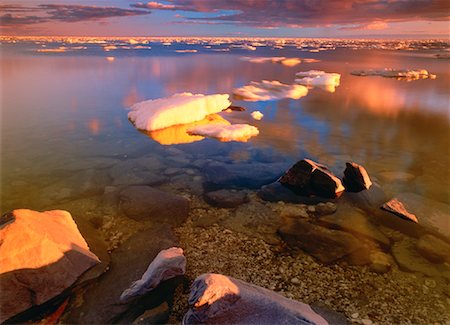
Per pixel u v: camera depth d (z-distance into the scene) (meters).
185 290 3.67
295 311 2.88
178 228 4.89
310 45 64.50
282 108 12.98
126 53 36.78
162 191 5.79
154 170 6.93
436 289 3.76
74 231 4.25
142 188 5.86
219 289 2.86
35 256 3.46
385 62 31.36
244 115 11.77
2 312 3.14
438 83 19.19
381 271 4.05
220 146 8.52
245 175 6.78
